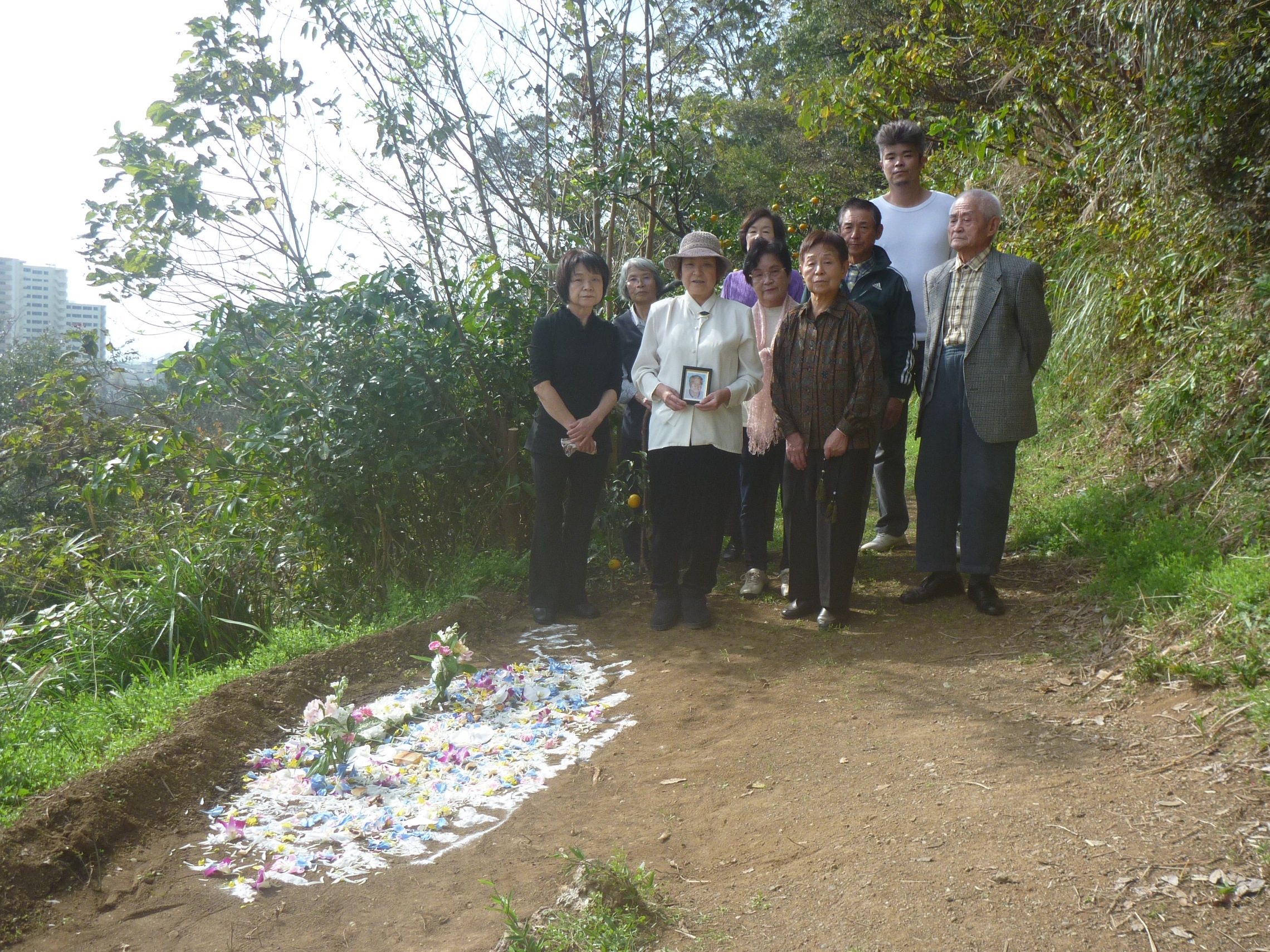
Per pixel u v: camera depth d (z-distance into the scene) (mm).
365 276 5504
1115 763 2887
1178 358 5531
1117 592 4129
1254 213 5305
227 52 5762
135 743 3457
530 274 6371
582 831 2984
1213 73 5199
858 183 16844
